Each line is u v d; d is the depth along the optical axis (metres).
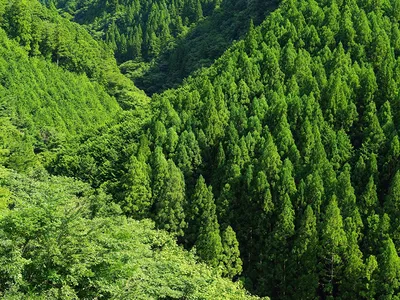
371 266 46.19
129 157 63.66
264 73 71.19
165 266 40.22
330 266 49.28
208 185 61.72
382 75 65.50
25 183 49.03
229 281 45.03
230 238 51.91
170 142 62.59
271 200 54.22
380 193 55.00
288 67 71.94
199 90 72.06
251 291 51.50
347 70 67.81
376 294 46.31
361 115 63.22
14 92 97.94
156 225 55.72
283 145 58.72
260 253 53.41
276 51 74.31
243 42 81.50
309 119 61.41
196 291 38.16
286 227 51.56
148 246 41.75
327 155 58.16
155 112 75.19
